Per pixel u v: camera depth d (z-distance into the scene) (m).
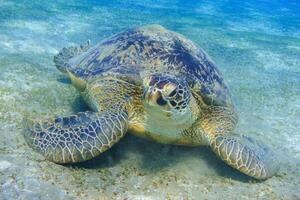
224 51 2.47
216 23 3.61
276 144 1.27
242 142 1.03
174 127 0.98
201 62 1.15
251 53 2.51
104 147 0.91
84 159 0.90
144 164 1.01
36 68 1.62
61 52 1.64
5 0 2.98
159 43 1.15
